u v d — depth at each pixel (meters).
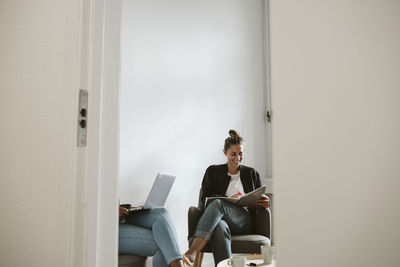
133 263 2.03
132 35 3.08
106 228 1.01
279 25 0.75
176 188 3.33
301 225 0.68
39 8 1.05
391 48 0.62
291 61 0.73
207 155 3.66
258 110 4.28
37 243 0.96
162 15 3.36
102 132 1.02
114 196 1.04
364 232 0.62
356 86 0.65
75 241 0.91
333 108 0.67
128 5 3.07
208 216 2.46
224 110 3.88
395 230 0.59
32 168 1.00
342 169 0.65
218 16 3.92
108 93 1.04
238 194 2.88
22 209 0.99
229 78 3.97
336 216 0.65
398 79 0.61
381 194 0.61
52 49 1.01
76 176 0.92
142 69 3.14
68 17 0.99
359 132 0.64
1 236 1.01
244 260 1.86
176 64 3.44
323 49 0.69
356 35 0.65
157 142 3.21
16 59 1.07
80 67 0.95
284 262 0.69
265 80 4.38
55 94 0.99
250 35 4.29
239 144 2.98
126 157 2.95
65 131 0.95
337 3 0.68
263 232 2.60
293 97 0.72
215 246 2.41
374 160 0.62
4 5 1.11
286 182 0.71
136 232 2.11
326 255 0.65
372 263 0.60
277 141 0.73
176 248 2.09
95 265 0.96
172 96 3.38
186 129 3.48
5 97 1.07
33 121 1.01
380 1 0.63
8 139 1.04
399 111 0.60
